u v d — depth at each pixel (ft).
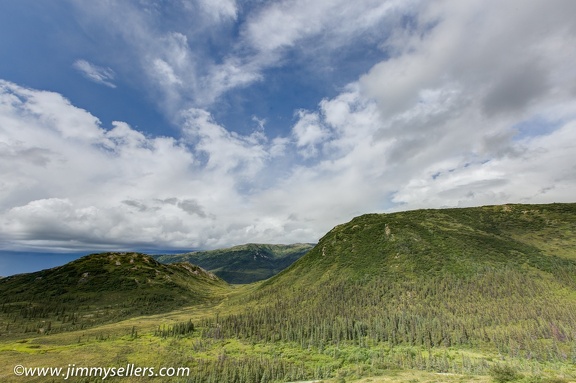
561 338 479.00
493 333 540.93
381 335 615.16
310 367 537.65
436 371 421.59
